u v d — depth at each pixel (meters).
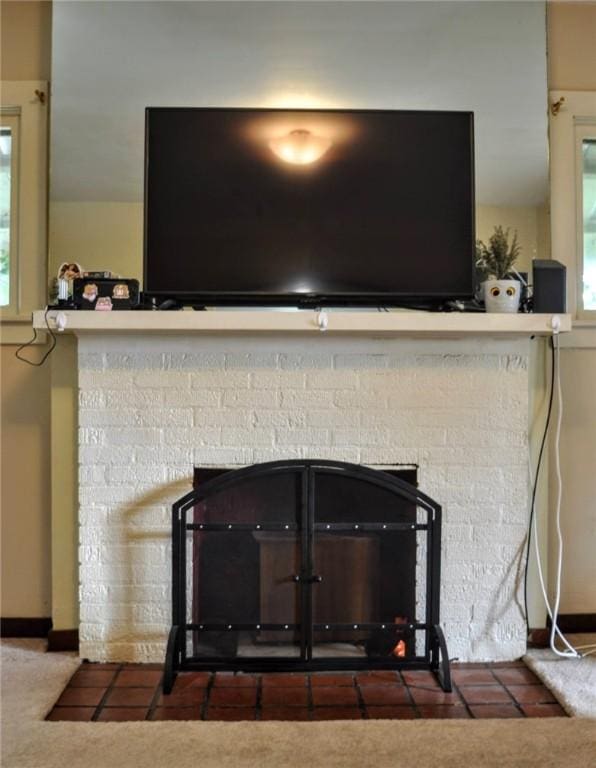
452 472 2.02
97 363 1.99
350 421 2.01
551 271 1.90
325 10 2.13
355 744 1.52
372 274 1.93
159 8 2.11
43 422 2.18
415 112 1.96
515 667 1.97
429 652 1.88
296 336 1.97
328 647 1.90
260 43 2.11
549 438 2.15
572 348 2.18
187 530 1.88
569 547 2.20
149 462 2.00
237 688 1.82
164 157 1.92
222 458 2.00
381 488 1.88
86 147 2.10
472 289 1.94
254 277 1.92
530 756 1.48
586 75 2.21
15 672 1.89
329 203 1.93
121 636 2.00
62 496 2.07
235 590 1.88
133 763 1.44
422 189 1.95
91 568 2.00
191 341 1.99
